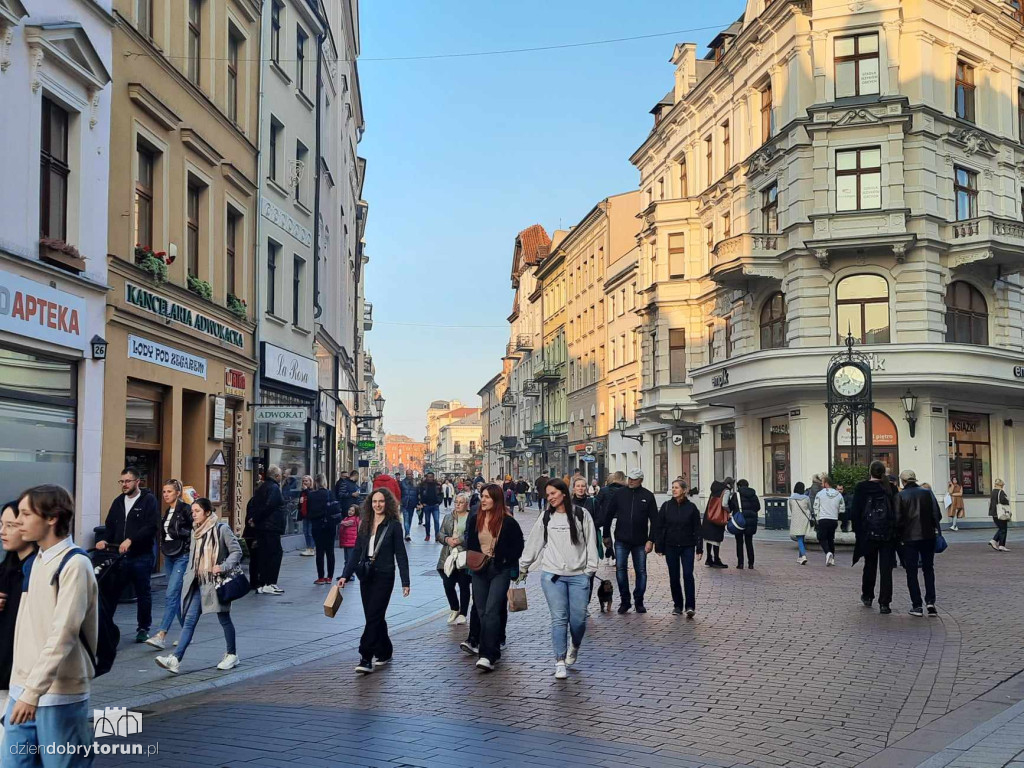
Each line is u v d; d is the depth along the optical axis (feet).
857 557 44.60
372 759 20.07
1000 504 76.18
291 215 84.99
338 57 114.42
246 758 20.22
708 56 141.18
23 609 14.66
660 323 136.56
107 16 49.21
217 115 66.08
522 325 284.41
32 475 43.19
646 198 152.76
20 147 41.68
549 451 236.43
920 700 25.68
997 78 109.91
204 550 31.01
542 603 49.21
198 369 61.93
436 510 96.32
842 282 102.42
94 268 47.93
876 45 101.71
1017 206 111.14
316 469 93.61
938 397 100.94
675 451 142.82
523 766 19.60
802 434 103.09
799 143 102.83
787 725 23.07
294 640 36.99
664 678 28.73
